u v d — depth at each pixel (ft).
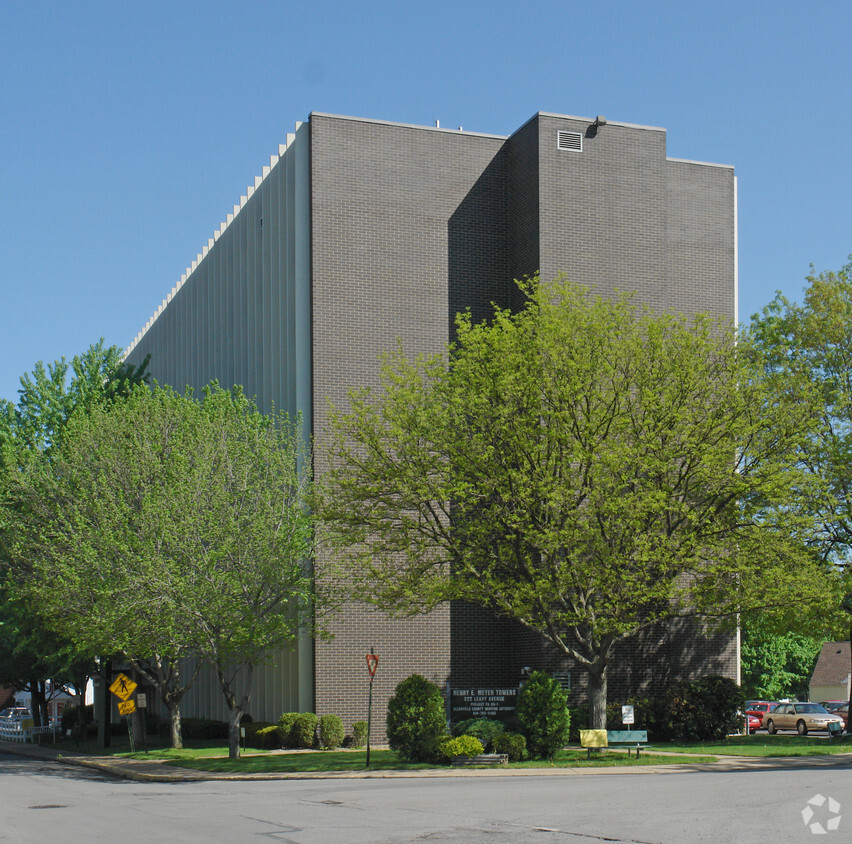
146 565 108.99
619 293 119.14
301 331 131.75
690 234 145.28
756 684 269.23
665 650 131.54
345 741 123.65
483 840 44.86
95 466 125.49
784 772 77.00
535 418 97.76
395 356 110.11
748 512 99.40
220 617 108.27
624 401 99.55
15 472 128.47
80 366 150.61
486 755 94.22
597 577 92.84
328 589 116.57
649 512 94.63
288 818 56.90
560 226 133.69
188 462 119.55
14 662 180.14
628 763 92.07
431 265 135.74
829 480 116.78
